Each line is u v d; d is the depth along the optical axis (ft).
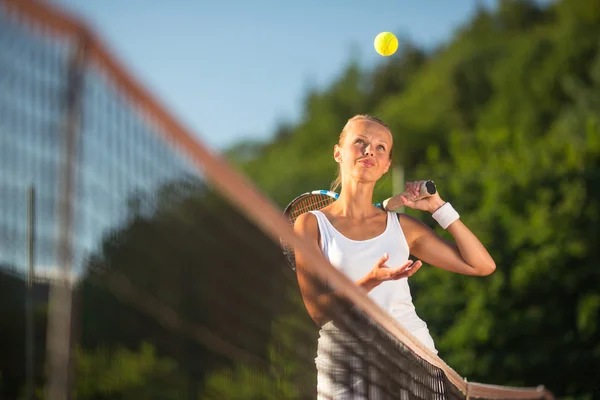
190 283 13.30
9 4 7.06
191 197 11.41
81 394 15.14
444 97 206.28
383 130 18.13
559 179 71.56
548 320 66.23
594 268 66.95
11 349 10.43
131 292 11.97
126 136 9.39
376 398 15.30
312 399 17.15
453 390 19.76
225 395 17.21
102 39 7.98
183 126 8.99
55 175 8.20
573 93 155.84
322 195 18.94
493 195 71.51
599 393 65.21
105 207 9.23
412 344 15.92
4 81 7.68
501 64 192.34
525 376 66.13
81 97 8.07
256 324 16.20
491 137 84.53
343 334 15.21
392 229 17.62
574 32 177.27
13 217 8.05
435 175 76.48
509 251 67.72
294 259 16.56
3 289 9.66
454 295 66.74
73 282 9.27
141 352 15.76
